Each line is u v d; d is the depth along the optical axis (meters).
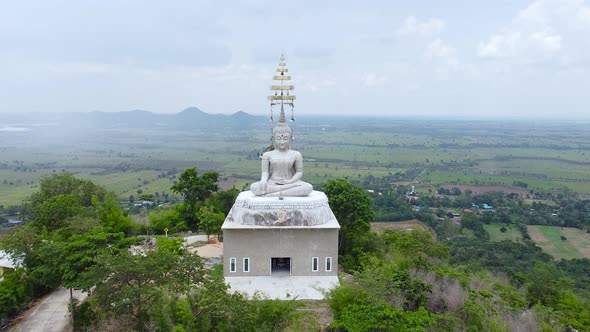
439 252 43.06
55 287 33.16
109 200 46.88
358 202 40.62
